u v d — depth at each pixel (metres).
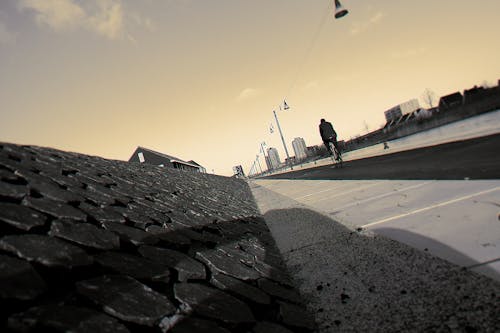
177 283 1.50
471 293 1.56
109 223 1.87
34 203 1.60
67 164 3.20
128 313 1.09
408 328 1.43
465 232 2.37
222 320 1.35
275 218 5.59
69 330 0.88
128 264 1.45
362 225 3.42
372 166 10.00
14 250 1.10
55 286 1.06
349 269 2.30
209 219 3.65
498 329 1.27
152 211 2.76
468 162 5.52
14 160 2.34
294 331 1.55
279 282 2.21
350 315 1.68
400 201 4.07
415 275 1.91
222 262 2.09
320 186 8.86
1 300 0.86
